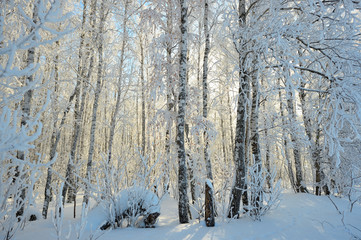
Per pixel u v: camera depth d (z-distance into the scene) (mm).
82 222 2961
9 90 4074
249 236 3686
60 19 2086
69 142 15438
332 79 4395
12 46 1872
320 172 9648
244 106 5664
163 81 6559
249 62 5621
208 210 4410
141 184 4949
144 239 3518
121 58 9531
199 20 10047
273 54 4680
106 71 10000
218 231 3986
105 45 8898
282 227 4250
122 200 4652
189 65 8156
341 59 4426
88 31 8461
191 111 6887
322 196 8438
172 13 6645
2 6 3041
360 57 4289
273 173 5469
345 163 8258
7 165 3146
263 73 5277
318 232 3963
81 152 13227
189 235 3752
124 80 9820
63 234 3807
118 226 4457
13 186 3201
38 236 3693
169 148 7023
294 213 5473
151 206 4648
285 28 4457
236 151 5586
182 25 5566
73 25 7516
